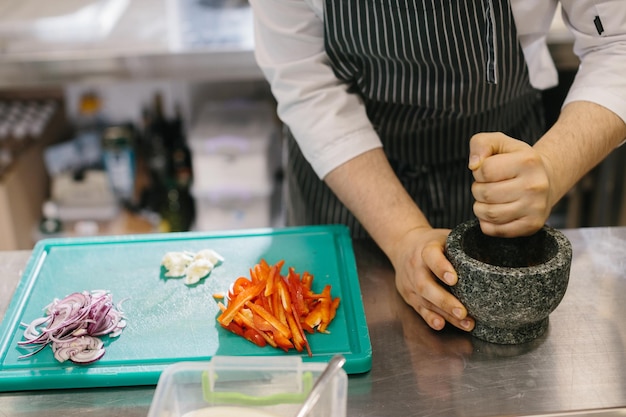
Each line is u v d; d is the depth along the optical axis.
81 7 2.03
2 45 1.90
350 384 0.85
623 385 0.83
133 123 2.40
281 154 2.32
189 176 2.25
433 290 0.90
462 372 0.86
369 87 1.16
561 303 0.97
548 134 0.99
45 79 1.88
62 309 0.93
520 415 0.78
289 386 0.77
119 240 1.12
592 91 1.02
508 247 0.94
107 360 0.88
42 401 0.84
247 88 2.38
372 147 1.08
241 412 0.74
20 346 0.90
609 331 0.92
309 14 1.10
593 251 1.08
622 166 1.94
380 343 0.92
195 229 2.27
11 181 2.05
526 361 0.87
